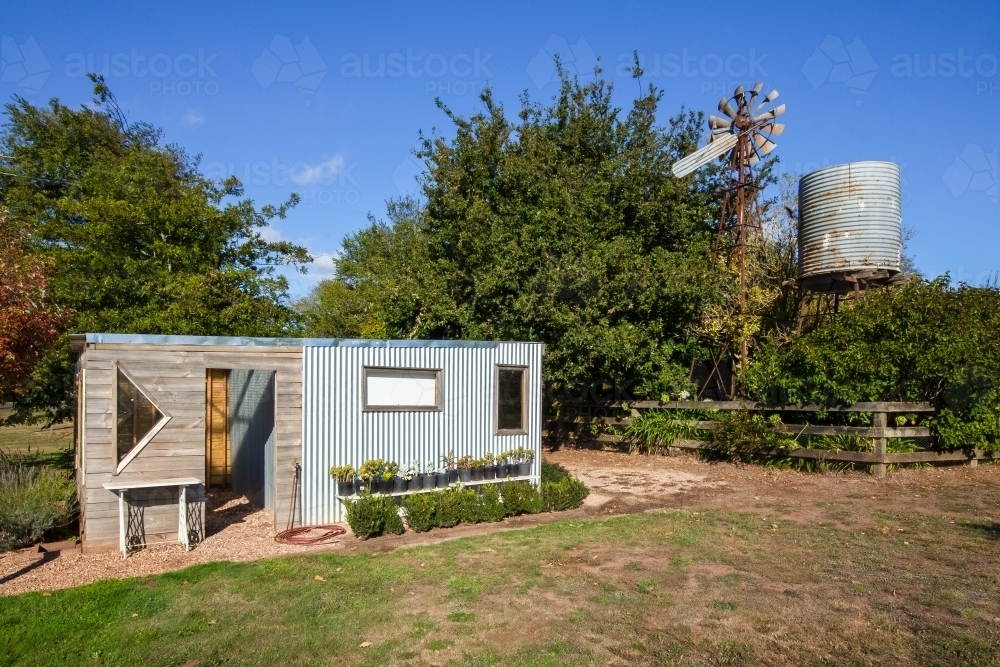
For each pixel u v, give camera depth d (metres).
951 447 12.16
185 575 6.56
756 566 6.70
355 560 7.08
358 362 9.05
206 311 13.37
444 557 7.16
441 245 16.55
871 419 12.00
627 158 17.45
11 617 5.47
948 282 13.09
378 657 4.71
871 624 5.15
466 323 15.32
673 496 10.51
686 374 15.98
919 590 5.91
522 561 6.96
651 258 15.13
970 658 4.53
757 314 16.70
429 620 5.37
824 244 14.96
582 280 14.06
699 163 16.72
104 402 7.57
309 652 4.79
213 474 12.19
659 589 6.04
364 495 8.44
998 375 11.85
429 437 9.55
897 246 14.76
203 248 14.83
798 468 12.45
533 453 10.30
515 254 14.69
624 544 7.59
